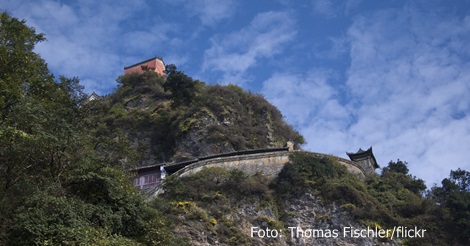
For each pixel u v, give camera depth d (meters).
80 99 30.02
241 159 53.47
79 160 26.66
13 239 21.97
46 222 22.55
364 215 49.62
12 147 24.31
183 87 70.19
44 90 29.80
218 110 67.19
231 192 49.22
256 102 73.12
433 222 50.69
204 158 54.72
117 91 76.75
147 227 26.72
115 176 27.14
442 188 58.78
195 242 42.91
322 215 49.22
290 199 50.47
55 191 24.86
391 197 53.34
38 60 31.83
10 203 23.09
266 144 67.50
